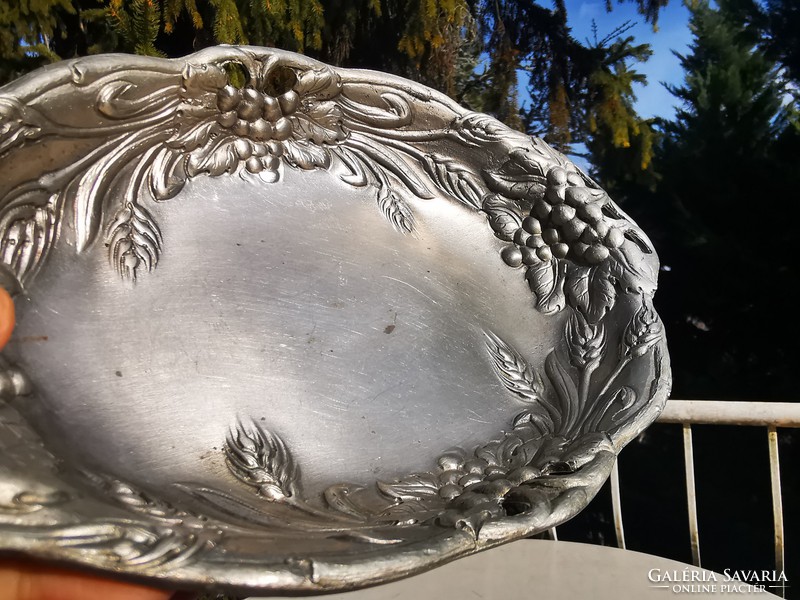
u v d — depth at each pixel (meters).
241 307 0.68
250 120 0.76
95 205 0.66
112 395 0.57
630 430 0.64
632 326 0.76
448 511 0.52
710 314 3.35
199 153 0.74
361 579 0.39
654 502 3.07
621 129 2.39
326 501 0.56
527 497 0.52
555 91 2.40
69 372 0.56
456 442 0.66
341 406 0.65
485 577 1.06
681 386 3.26
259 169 0.78
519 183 0.84
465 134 0.84
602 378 0.74
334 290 0.73
